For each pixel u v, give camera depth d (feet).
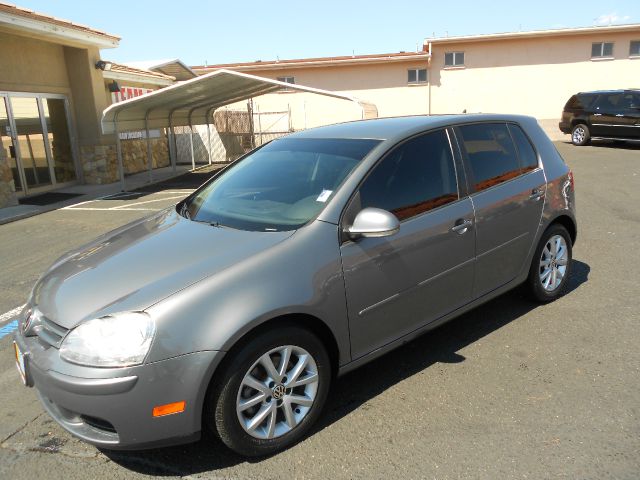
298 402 9.00
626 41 72.23
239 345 8.27
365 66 77.25
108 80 48.91
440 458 8.52
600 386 10.31
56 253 23.03
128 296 8.24
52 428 9.94
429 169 11.21
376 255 9.78
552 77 74.59
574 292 15.23
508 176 12.78
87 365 7.72
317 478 8.24
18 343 9.04
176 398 7.86
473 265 11.71
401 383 10.84
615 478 7.86
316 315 8.95
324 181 10.43
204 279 8.32
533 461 8.32
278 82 40.50
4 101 37.60
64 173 44.37
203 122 58.44
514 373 10.97
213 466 8.64
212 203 11.64
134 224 12.35
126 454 9.06
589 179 36.45
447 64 76.02
